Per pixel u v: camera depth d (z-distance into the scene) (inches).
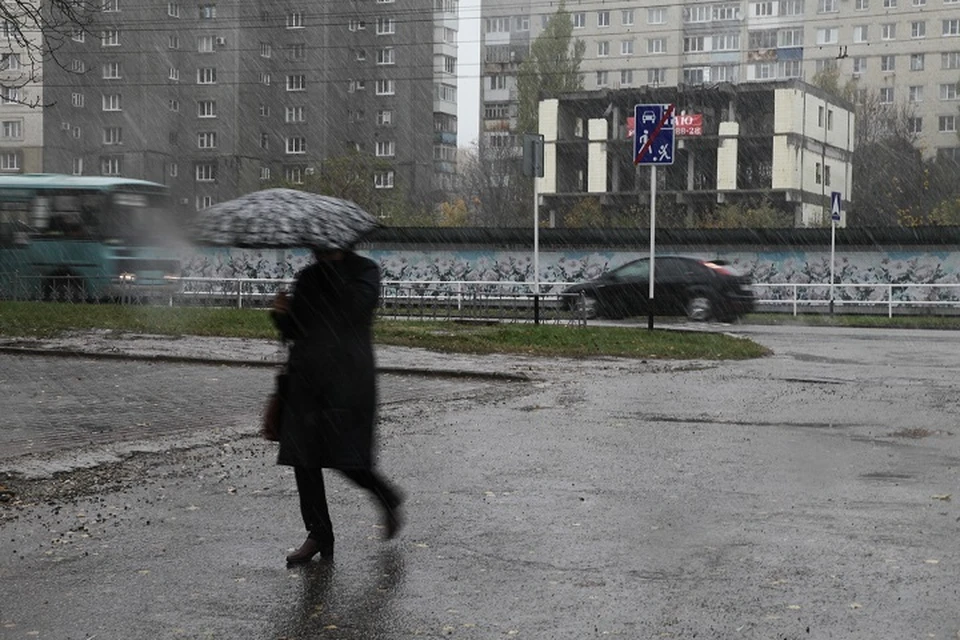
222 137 3762.3
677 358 778.2
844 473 360.5
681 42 4296.3
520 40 4532.5
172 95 3718.0
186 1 3754.9
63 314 1023.6
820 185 3161.9
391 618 216.7
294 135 4074.8
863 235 1462.8
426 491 335.3
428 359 726.5
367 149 4325.8
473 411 505.7
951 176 3376.0
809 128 3073.3
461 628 210.4
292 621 215.5
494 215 3284.9
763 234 1499.8
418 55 4313.5
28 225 1378.0
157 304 1352.1
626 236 1541.6
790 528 286.7
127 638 206.1
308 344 258.7
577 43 3649.1
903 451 400.8
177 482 346.9
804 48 4195.4
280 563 257.4
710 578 242.1
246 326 945.5
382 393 571.5
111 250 1365.7
